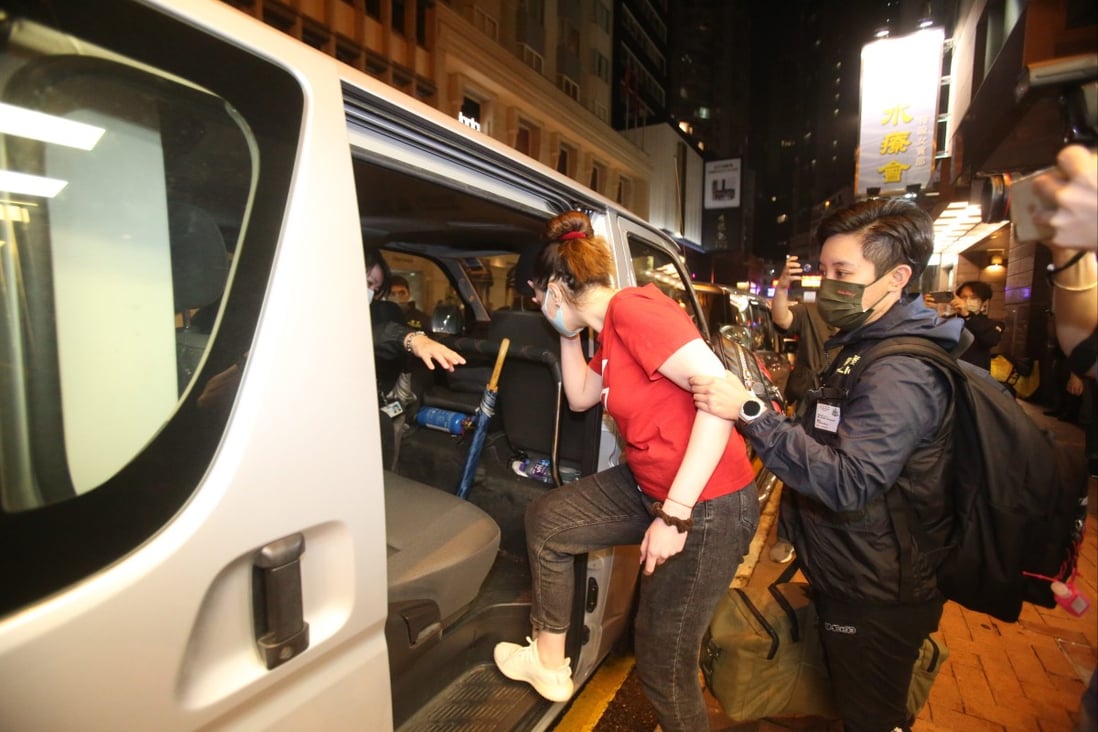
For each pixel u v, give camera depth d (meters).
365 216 2.03
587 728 1.90
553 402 1.92
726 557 1.28
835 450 1.12
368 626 0.93
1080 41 3.17
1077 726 0.78
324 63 0.91
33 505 0.58
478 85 15.52
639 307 1.23
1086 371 0.70
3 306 0.59
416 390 2.35
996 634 2.46
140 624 0.62
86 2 0.63
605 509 1.44
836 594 1.29
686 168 30.59
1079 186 0.59
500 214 1.92
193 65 0.73
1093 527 3.53
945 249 12.69
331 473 0.84
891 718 1.33
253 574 0.75
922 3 11.91
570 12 20.84
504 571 1.88
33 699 0.55
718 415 1.12
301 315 0.81
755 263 56.06
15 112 0.60
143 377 0.67
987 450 1.12
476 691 1.50
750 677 1.53
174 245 0.71
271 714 0.80
